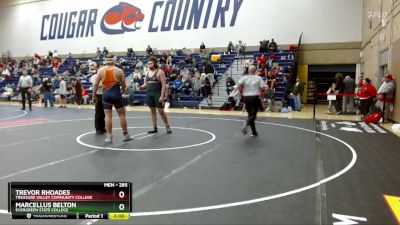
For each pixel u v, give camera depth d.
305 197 4.18
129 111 15.72
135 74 21.03
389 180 4.91
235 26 22.41
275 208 3.82
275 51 20.59
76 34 28.23
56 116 13.37
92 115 13.70
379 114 11.66
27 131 9.42
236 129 9.81
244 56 20.95
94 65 11.04
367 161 6.07
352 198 4.16
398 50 11.12
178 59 22.72
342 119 12.70
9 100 24.83
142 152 6.62
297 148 7.15
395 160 6.16
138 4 25.61
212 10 23.06
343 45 19.97
